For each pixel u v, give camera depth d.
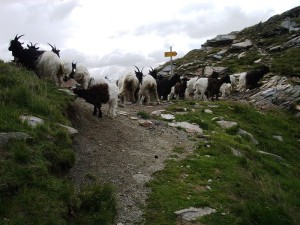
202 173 4.49
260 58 16.28
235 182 4.36
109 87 5.82
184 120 6.75
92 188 3.58
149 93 8.59
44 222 2.87
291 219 3.68
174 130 6.13
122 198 3.73
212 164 4.78
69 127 4.44
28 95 4.52
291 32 18.61
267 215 3.59
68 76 7.23
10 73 5.05
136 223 3.36
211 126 6.68
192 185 4.18
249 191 4.16
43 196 3.09
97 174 4.07
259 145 6.96
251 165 5.19
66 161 3.77
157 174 4.34
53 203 3.08
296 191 4.93
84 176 3.93
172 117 6.82
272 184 4.76
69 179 3.77
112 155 4.62
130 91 8.60
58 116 4.53
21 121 3.87
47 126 4.03
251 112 8.80
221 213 3.62
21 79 4.93
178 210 3.58
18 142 3.46
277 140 7.58
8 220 2.78
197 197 3.86
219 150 5.37
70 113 5.09
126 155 4.73
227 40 21.36
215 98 11.31
